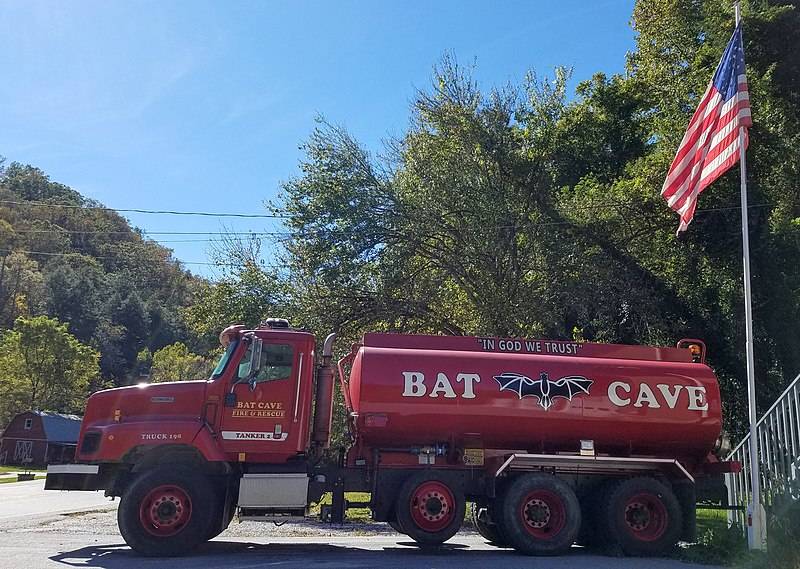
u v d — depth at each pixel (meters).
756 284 20.19
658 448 11.33
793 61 22.44
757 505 10.08
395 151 21.61
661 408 11.09
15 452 67.56
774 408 11.23
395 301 20.34
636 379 11.18
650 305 20.92
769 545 9.72
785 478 10.83
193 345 106.44
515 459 10.66
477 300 20.33
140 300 115.19
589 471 11.16
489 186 20.50
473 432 10.80
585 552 10.87
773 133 20.73
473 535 13.77
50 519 15.94
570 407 10.91
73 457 10.35
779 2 22.64
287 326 11.12
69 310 107.38
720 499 11.52
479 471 10.81
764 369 20.17
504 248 20.09
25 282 107.81
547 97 22.33
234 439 10.19
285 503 10.16
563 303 20.34
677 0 29.03
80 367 79.12
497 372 10.93
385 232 20.27
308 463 10.53
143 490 9.52
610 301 20.69
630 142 28.98
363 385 10.64
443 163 20.61
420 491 10.45
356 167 20.77
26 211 118.06
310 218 20.25
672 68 29.06
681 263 22.02
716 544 10.52
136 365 101.81
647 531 10.70
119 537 11.94
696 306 21.75
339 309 20.27
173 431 9.94
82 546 10.49
